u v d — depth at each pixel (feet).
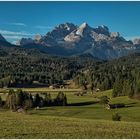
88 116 469.98
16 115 248.73
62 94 650.02
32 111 540.93
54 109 570.87
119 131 180.04
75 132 174.09
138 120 402.93
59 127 188.55
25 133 167.43
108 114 482.28
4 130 172.45
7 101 569.64
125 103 626.23
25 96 591.37
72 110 549.95
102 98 627.05
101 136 165.27
